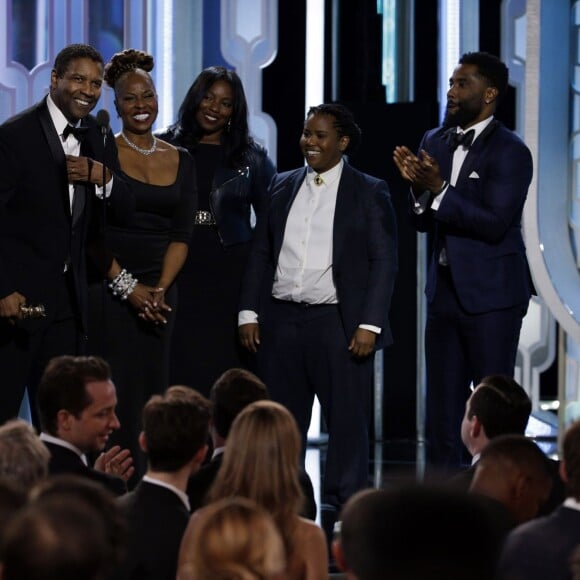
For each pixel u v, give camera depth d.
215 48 24.94
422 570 6.16
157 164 18.58
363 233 18.95
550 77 20.44
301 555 10.48
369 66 27.55
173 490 11.66
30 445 10.45
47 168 17.09
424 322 26.73
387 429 26.98
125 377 18.34
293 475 10.62
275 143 24.95
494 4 25.89
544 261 20.23
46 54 24.22
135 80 18.52
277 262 19.17
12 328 17.11
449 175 19.19
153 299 18.25
